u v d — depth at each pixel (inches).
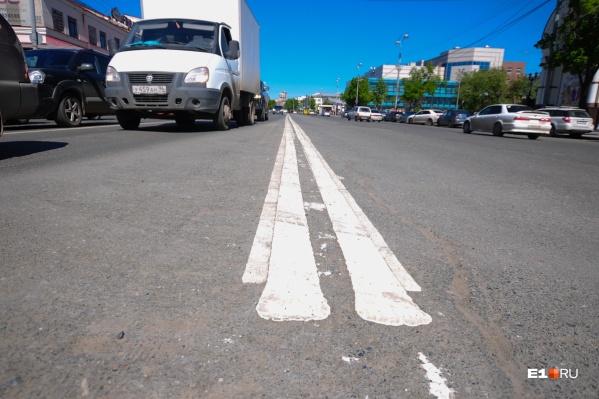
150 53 279.9
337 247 73.2
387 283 59.3
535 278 65.4
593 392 38.9
